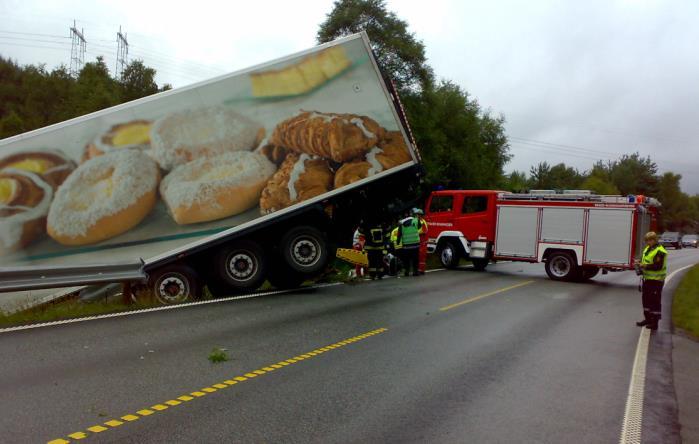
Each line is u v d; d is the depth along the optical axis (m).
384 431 4.46
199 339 7.34
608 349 7.62
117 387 5.34
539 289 13.91
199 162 10.81
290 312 9.44
